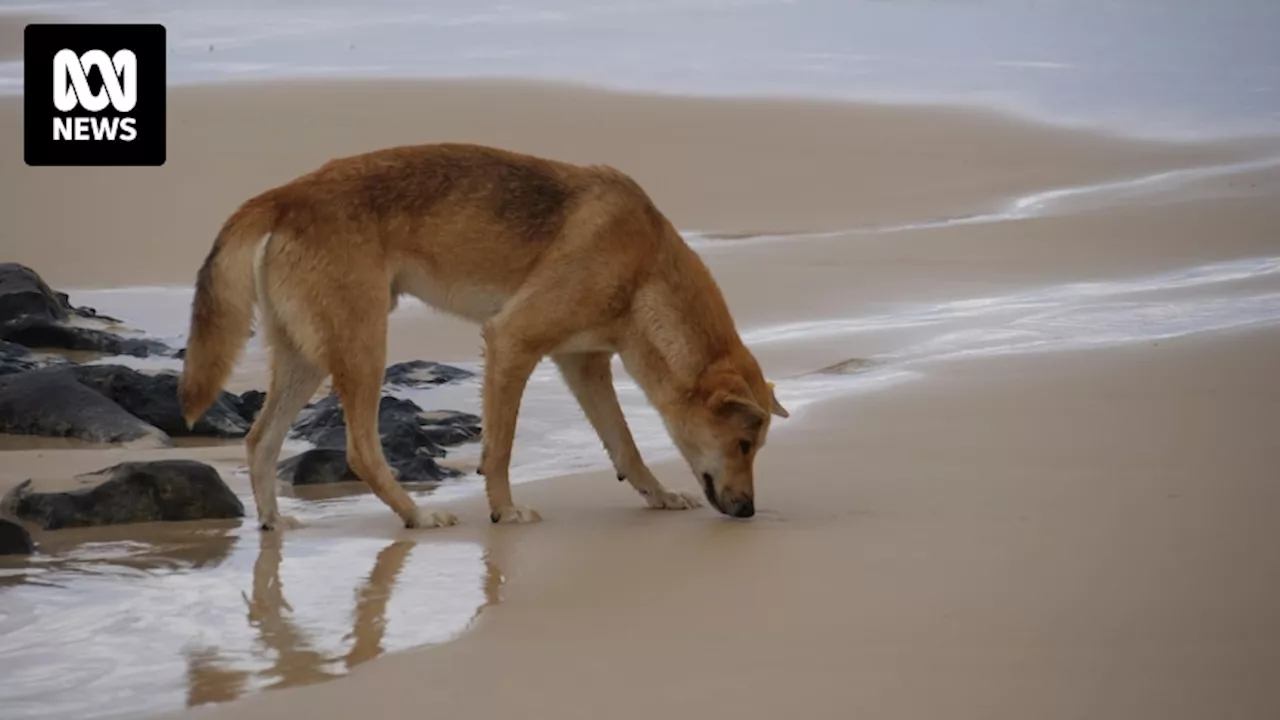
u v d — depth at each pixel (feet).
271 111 124.47
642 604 29.22
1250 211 90.99
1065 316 64.18
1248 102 140.15
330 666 25.94
